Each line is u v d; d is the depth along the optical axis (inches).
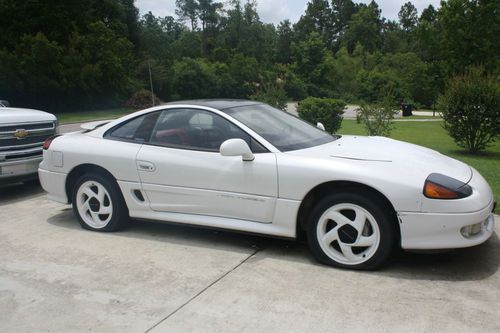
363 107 511.8
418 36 1648.6
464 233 143.6
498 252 165.2
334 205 153.6
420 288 139.6
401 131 753.0
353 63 3403.1
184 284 146.9
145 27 3225.9
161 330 120.7
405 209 143.9
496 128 435.8
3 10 1835.6
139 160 186.7
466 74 454.6
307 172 156.6
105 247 181.5
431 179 145.6
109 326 123.6
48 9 1973.4
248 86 2583.7
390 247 148.9
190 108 187.8
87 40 1930.4
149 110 197.6
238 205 169.5
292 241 182.5
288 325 120.8
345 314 125.2
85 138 207.5
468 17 1423.5
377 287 140.7
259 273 153.5
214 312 128.9
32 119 273.7
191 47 3860.7
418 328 117.4
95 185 199.6
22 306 135.4
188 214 181.3
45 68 1699.1
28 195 273.7
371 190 150.1
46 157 212.7
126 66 2103.8
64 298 139.7
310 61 3312.0
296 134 184.9
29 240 191.2
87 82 1845.5
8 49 1795.0
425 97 2080.5
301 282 145.6
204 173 173.9
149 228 204.1
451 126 457.7
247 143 171.3
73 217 224.7
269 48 4178.2
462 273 149.6
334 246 158.4
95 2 2380.7
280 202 161.8
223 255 170.2
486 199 149.9
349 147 173.9
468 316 122.7
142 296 139.6
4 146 257.1
